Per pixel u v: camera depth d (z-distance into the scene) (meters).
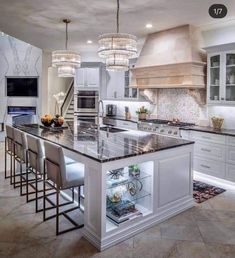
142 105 7.12
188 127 5.24
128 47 3.47
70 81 10.13
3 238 2.89
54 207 3.46
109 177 3.17
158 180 3.25
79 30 5.44
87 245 2.79
